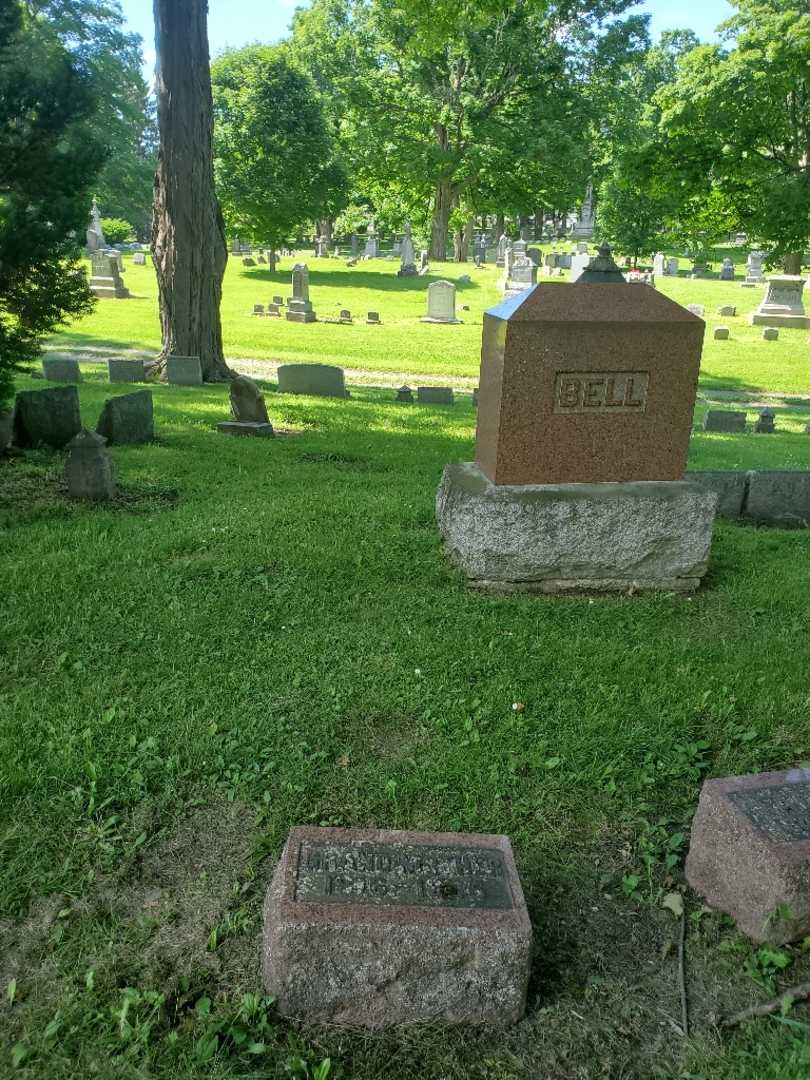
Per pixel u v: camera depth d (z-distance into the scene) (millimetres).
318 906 2920
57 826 3738
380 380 23109
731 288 43688
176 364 17609
